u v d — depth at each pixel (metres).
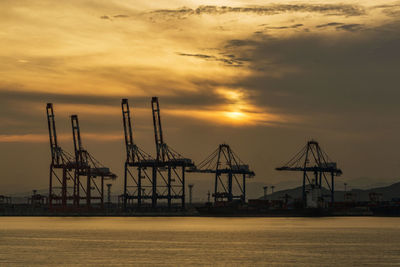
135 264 116.50
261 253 134.62
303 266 114.62
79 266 113.69
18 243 157.88
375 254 133.00
